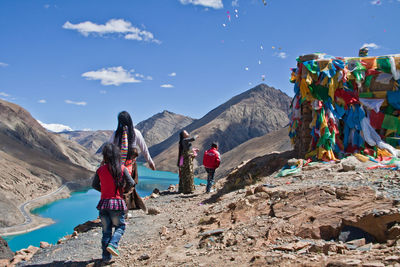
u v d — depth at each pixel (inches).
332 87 400.2
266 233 197.6
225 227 230.5
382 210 177.8
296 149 458.0
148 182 2783.0
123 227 214.4
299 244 174.9
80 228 327.0
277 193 246.4
